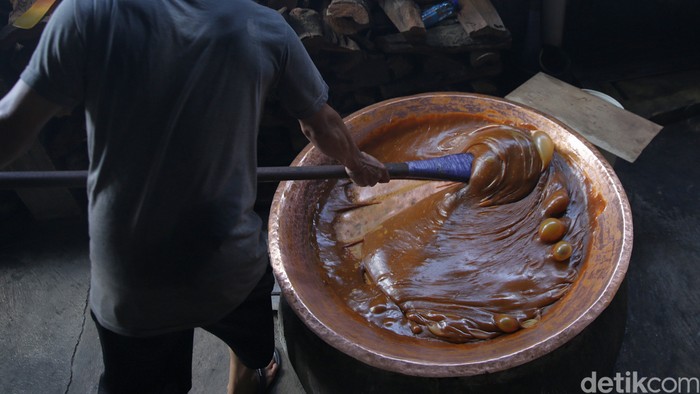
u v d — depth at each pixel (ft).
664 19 11.06
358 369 5.06
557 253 5.62
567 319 4.87
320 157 6.30
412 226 6.30
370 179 5.50
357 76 9.14
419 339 5.40
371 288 5.90
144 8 3.68
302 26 8.13
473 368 4.54
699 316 7.38
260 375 6.95
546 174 6.23
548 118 6.44
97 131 3.87
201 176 3.97
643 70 10.57
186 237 4.15
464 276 5.79
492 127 6.67
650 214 8.66
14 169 8.66
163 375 5.42
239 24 3.82
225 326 5.24
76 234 9.09
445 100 6.89
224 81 3.83
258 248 4.77
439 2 8.98
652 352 7.08
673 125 10.04
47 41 3.72
